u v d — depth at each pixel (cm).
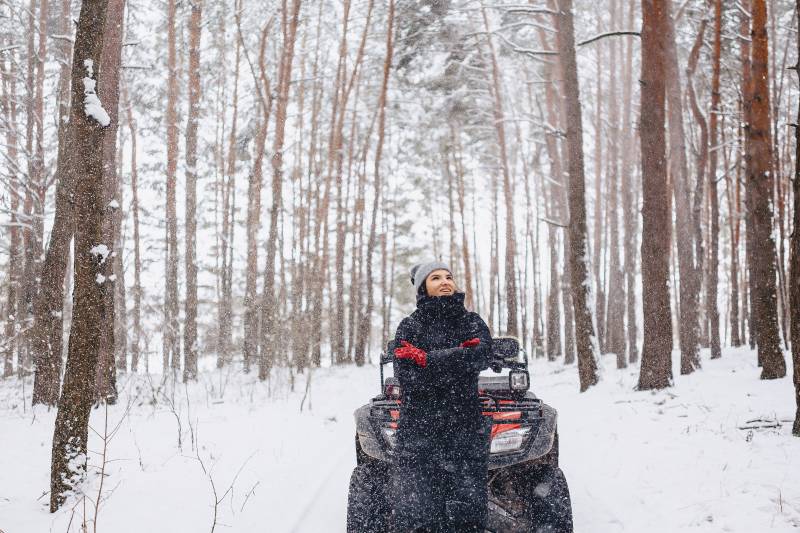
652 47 1209
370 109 3300
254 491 595
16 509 544
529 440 417
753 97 1199
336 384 1747
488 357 356
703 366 1678
